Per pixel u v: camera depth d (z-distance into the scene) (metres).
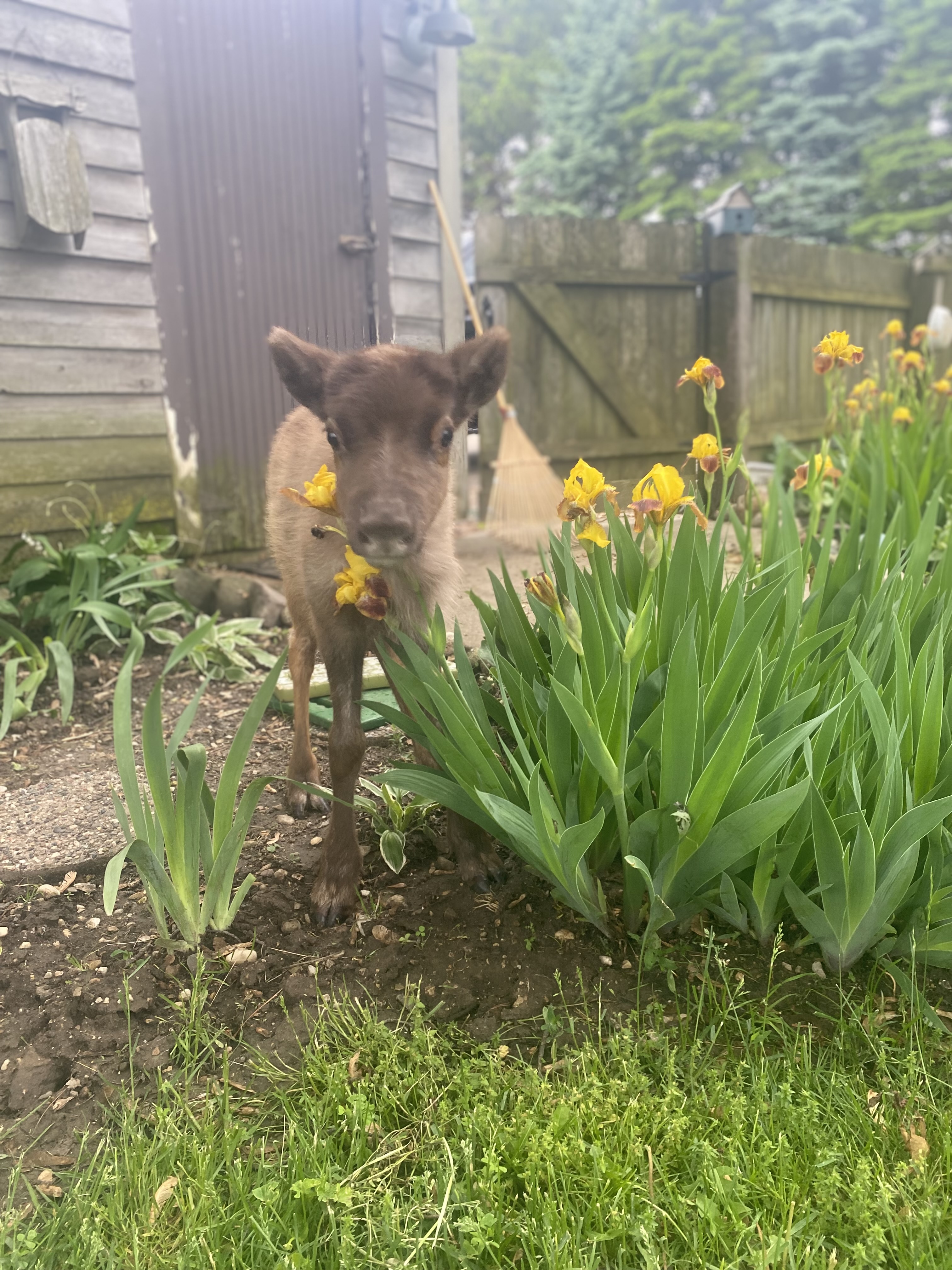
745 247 4.40
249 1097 1.07
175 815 1.20
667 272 4.42
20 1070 1.11
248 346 3.26
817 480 1.64
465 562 3.18
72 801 1.71
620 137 16.00
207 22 3.03
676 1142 0.94
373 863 1.49
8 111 2.57
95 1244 0.85
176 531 3.17
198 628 1.57
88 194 2.70
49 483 2.83
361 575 1.18
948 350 5.42
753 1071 1.01
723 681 1.19
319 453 1.44
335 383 1.17
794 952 1.25
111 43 2.81
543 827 1.10
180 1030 1.16
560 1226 0.85
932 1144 0.94
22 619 2.55
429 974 1.24
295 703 1.69
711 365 1.38
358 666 1.38
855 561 1.59
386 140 3.57
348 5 3.37
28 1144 1.02
